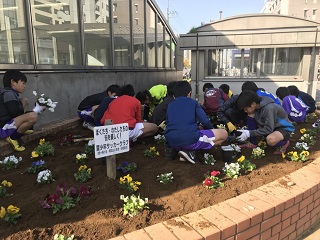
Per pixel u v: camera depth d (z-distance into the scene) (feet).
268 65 28.78
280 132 11.86
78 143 13.71
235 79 29.12
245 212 7.45
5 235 6.58
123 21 28.73
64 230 6.80
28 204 7.90
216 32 28.30
